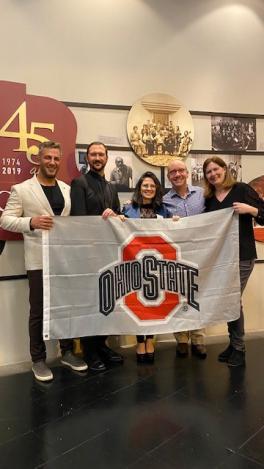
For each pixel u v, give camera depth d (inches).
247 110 128.2
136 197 104.2
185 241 98.6
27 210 94.4
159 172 121.0
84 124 113.4
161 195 104.7
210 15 123.3
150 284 97.5
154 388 88.2
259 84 129.0
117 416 76.4
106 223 94.8
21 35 105.7
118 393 86.0
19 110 104.9
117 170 116.9
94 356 100.8
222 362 103.0
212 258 99.2
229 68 125.8
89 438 69.1
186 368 99.7
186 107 122.0
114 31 114.4
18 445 67.2
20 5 105.3
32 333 95.3
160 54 119.1
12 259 107.0
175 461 62.5
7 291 107.0
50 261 90.5
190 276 98.7
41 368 95.3
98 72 113.7
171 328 98.0
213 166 99.9
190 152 123.3
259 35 128.5
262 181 129.7
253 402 81.0
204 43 123.0
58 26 109.2
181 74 121.3
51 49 108.8
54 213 96.8
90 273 93.9
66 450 65.7
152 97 118.6
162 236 97.9
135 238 96.7
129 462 62.4
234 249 99.0
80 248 93.0
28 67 106.9
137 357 104.9
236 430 70.9
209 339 122.2
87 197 97.4
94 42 112.8
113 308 95.6
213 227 99.0
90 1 111.9
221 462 62.1
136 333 96.4
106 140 115.6
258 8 128.2
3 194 104.2
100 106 114.1
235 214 98.3
